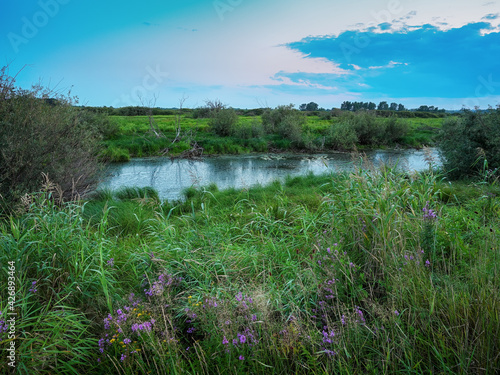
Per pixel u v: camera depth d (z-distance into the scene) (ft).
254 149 75.05
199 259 12.30
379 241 11.23
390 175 15.87
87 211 20.53
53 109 23.85
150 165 55.98
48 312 8.39
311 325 8.50
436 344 7.32
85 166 25.57
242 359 7.14
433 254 11.07
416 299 8.36
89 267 11.10
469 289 9.06
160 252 12.97
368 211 12.28
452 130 37.88
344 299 9.62
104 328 8.66
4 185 19.02
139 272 11.73
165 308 9.28
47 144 21.62
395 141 87.40
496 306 7.56
